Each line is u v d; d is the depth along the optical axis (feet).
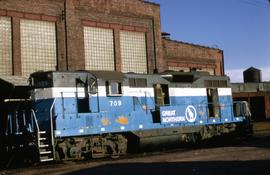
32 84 70.28
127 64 109.50
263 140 91.09
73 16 97.04
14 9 87.20
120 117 75.77
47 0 92.63
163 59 122.31
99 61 102.68
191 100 89.04
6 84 81.66
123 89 77.05
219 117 94.32
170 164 58.90
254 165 53.21
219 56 149.89
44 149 66.33
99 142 72.79
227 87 98.27
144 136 79.51
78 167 59.77
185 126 86.63
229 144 87.76
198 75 91.81
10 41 86.69
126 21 109.91
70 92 69.77
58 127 67.36
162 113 82.28
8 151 69.05
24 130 69.31
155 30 117.39
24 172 58.13
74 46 96.63
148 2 116.26
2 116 73.67
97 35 102.73
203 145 91.61
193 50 137.08
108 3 105.29
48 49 92.53
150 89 81.97
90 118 71.46
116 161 65.26
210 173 49.34
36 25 90.89
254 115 169.58
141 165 59.26
